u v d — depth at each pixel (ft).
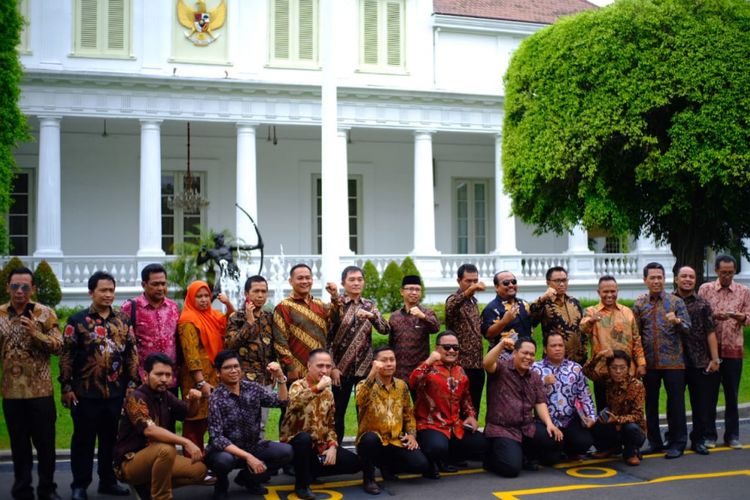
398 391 29.04
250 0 85.81
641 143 59.47
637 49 60.13
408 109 88.53
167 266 67.41
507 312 31.68
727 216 62.39
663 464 31.40
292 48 87.04
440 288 87.40
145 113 80.74
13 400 26.40
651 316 33.06
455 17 91.30
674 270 42.47
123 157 91.20
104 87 79.61
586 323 31.96
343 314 31.09
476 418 30.89
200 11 84.02
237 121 83.35
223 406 26.68
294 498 27.35
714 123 57.82
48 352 26.66
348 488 28.71
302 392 27.73
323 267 45.09
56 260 77.46
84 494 26.96
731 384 34.32
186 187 85.51
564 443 31.55
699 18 60.13
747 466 30.94
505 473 29.66
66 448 34.47
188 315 29.40
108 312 27.58
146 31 82.58
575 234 93.35
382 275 84.89
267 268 83.10
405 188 101.14
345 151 86.63
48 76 77.56
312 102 85.51
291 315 30.35
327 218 45.09
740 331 34.40
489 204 103.65
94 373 26.91
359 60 89.20
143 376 28.25
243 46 85.61
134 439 26.00
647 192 62.95
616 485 28.27
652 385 33.17
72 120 83.92
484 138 98.84
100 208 90.22
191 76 81.61
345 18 88.63
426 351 31.71
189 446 25.55
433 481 29.32
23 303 26.73
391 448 29.01
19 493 26.71
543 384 31.04
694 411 33.55
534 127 65.31
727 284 35.24
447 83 92.02
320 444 27.96
